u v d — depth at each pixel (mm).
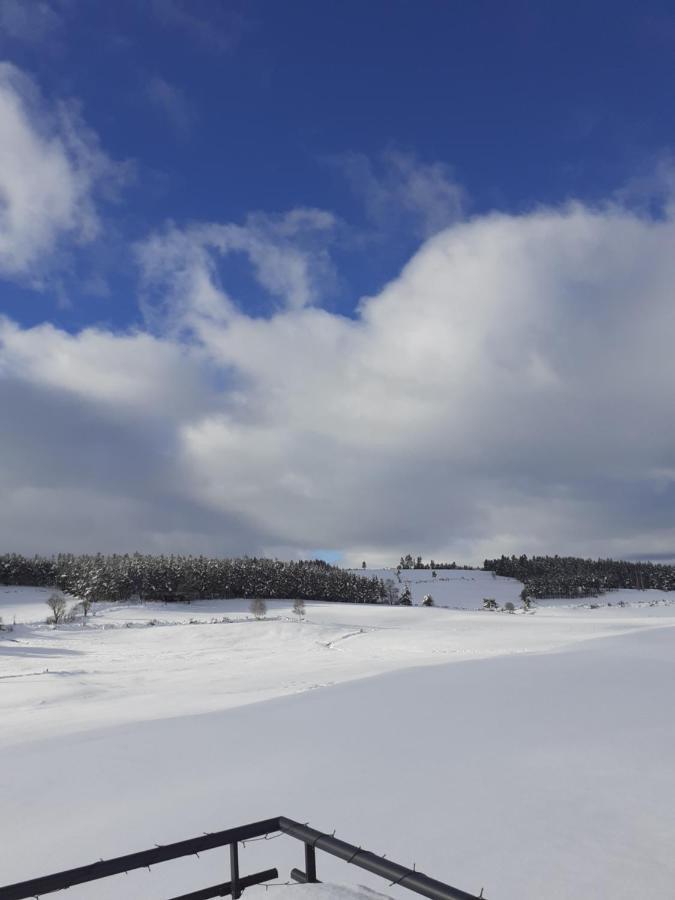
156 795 7566
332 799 6578
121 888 4762
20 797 8070
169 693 23594
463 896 1888
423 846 4992
